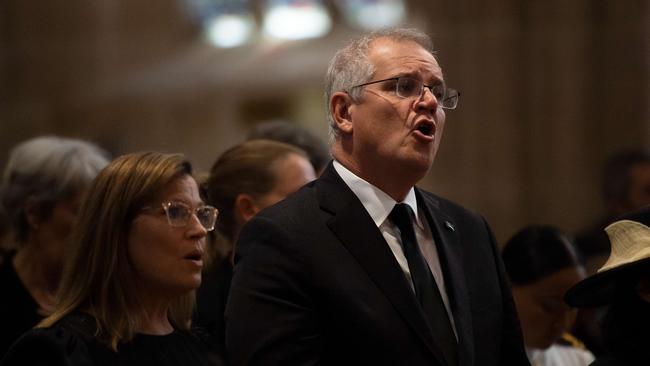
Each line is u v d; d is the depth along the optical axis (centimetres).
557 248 838
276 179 838
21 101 2936
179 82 3052
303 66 3089
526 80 2497
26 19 2939
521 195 2492
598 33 2461
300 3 3189
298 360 605
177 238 628
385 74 646
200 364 646
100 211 627
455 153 2512
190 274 630
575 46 2461
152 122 3031
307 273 623
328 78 683
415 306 620
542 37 2481
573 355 915
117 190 627
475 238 691
